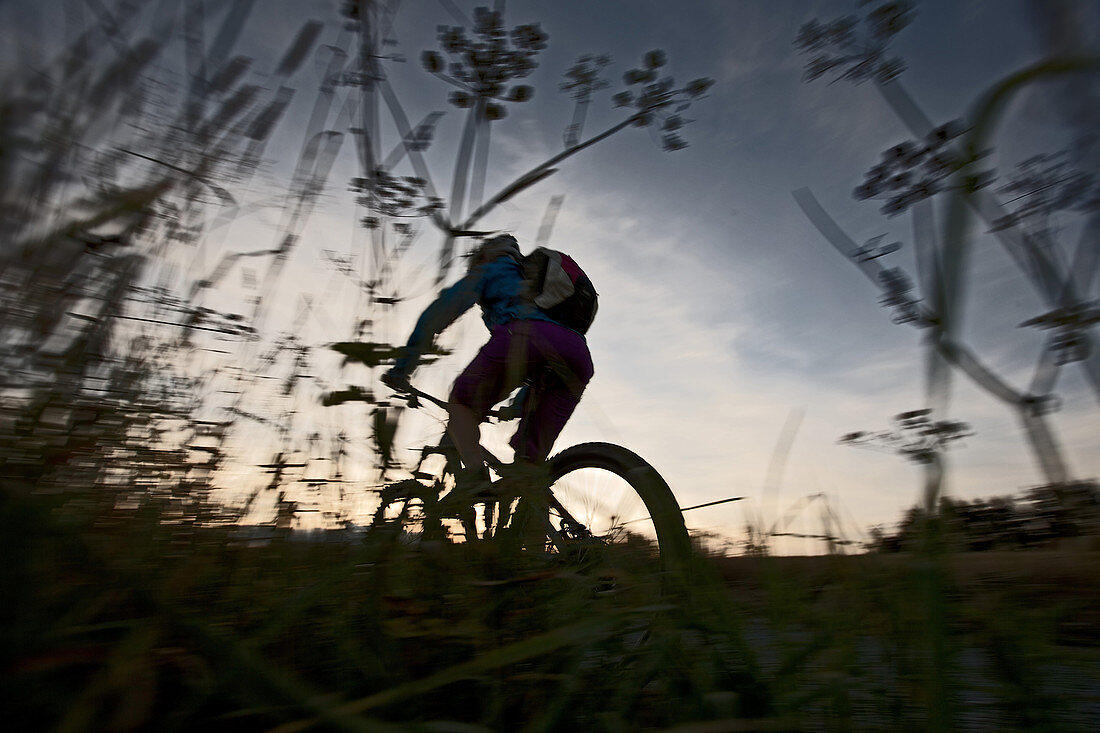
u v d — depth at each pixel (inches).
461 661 48.9
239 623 45.3
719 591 53.6
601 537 66.5
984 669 45.1
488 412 71.3
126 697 33.1
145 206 42.3
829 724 45.3
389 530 50.3
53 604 33.5
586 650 49.9
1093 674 41.1
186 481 52.4
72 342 41.2
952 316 27.0
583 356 96.3
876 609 51.6
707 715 42.3
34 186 37.4
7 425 37.1
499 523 59.6
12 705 30.4
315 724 31.2
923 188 28.7
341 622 48.3
